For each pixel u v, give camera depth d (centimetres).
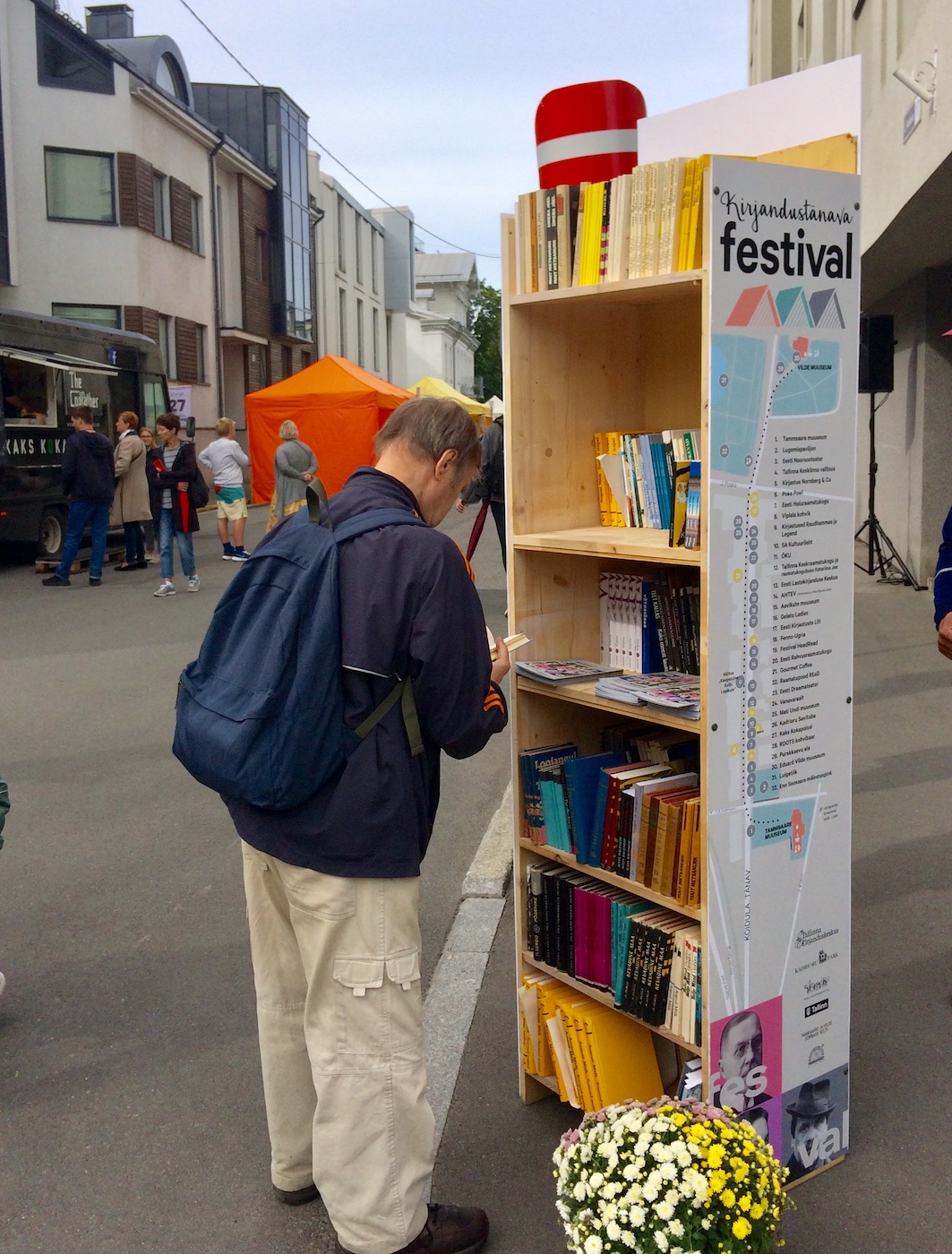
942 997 367
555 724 317
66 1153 301
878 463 1484
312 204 3647
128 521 1516
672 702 258
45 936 432
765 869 266
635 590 304
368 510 237
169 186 2539
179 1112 318
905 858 484
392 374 5588
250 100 3184
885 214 984
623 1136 230
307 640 224
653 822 271
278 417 2212
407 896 240
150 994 386
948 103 730
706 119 281
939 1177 280
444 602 228
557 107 288
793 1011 276
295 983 269
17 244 2250
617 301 293
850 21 1238
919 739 661
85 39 2270
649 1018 277
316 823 230
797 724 267
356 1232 244
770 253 245
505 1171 288
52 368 1534
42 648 989
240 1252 262
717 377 240
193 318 2695
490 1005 371
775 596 258
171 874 491
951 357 1183
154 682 853
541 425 302
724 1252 212
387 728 231
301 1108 273
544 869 311
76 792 606
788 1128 277
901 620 1026
